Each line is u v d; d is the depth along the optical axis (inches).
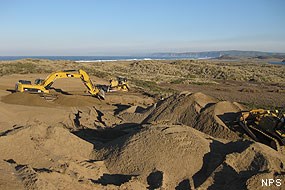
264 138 567.2
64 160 403.2
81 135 608.7
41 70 1866.4
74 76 1045.2
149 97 1210.0
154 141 430.6
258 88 1841.8
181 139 430.3
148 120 713.0
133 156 419.2
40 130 468.4
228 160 393.1
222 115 647.8
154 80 2028.8
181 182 382.3
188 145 423.5
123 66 2741.1
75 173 370.3
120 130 652.7
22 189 312.5
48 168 375.9
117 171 407.5
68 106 919.7
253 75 2532.0
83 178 364.2
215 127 609.6
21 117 730.8
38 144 430.9
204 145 431.5
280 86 1990.7
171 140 426.9
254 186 353.1
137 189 360.5
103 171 404.5
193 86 1866.4
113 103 1031.6
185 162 403.9
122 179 388.2
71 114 797.2
